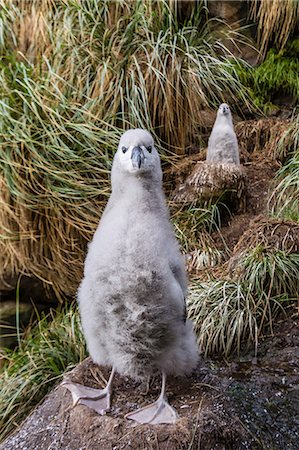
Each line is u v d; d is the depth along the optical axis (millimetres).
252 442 2572
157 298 2299
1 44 4672
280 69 5195
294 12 5180
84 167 4305
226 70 4980
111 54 4660
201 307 3484
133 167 2326
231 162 4227
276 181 4422
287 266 3533
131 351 2406
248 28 5324
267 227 3723
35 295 4465
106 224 2422
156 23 4922
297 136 4621
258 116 5145
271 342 3312
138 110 4555
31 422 2807
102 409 2574
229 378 3008
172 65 4660
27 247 4328
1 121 4164
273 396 2871
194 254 3988
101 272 2316
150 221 2352
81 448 2475
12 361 4062
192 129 4824
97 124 4457
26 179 4191
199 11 5137
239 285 3500
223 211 4262
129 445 2393
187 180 4297
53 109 4305
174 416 2455
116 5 4824
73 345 3908
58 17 4734
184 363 2557
